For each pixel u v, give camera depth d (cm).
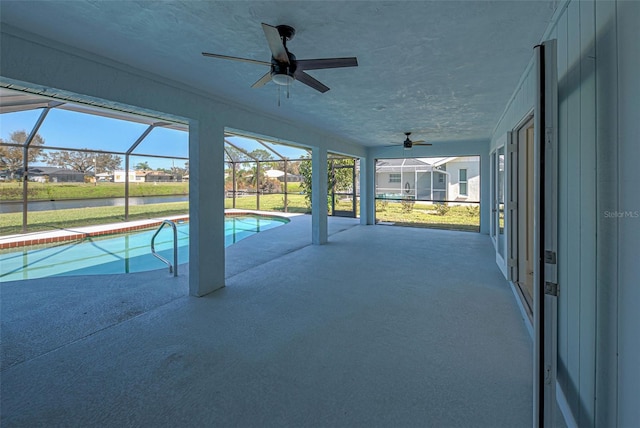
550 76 149
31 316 316
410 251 598
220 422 178
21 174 824
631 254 115
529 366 228
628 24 115
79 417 182
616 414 127
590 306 154
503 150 436
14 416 182
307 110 460
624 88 119
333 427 174
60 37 233
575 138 174
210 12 202
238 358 242
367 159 936
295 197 1315
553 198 150
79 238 768
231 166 1391
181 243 766
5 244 657
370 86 355
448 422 176
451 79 333
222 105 399
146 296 371
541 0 190
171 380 216
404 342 263
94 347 258
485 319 304
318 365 232
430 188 1291
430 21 217
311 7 198
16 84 231
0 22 209
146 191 1111
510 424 174
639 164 108
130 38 237
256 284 414
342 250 610
